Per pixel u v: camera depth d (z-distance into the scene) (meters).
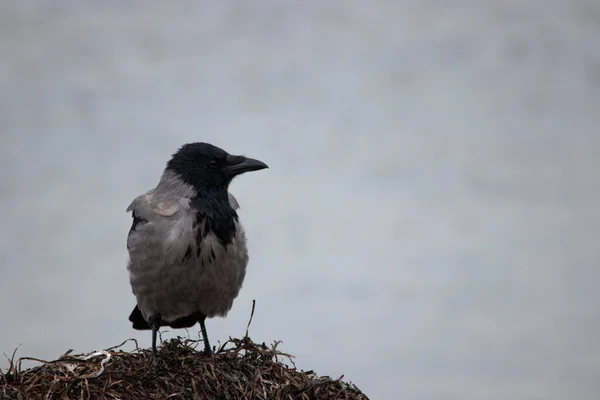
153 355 9.95
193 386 9.59
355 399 10.02
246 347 10.21
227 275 11.92
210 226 11.77
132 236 11.88
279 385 9.84
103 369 9.46
